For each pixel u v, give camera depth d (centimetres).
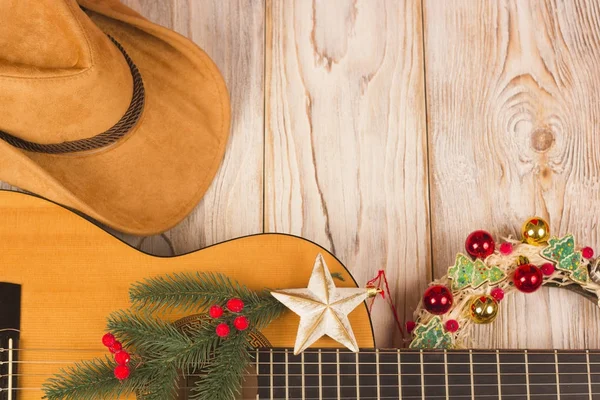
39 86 77
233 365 81
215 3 97
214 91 91
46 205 86
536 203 97
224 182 95
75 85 78
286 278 87
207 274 86
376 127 97
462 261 89
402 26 99
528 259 90
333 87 97
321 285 83
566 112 99
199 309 85
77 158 86
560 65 100
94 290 85
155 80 89
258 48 97
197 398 81
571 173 98
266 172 96
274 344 85
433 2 99
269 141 96
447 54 99
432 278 95
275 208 95
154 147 88
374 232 96
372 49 98
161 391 80
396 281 95
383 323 94
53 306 84
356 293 83
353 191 96
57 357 84
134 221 88
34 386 83
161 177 89
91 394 80
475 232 89
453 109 98
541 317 96
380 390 85
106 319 84
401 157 97
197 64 90
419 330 87
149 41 90
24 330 84
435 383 85
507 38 99
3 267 84
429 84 98
